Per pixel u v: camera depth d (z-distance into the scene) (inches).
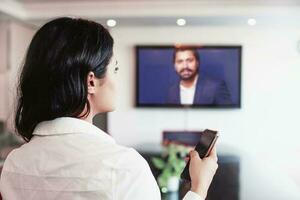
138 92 183.0
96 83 29.0
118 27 184.1
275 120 179.8
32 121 29.3
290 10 159.3
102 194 25.5
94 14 167.3
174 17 165.6
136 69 183.2
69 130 28.2
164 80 182.1
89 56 28.0
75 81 27.7
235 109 181.0
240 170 108.7
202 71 180.2
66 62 27.5
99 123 173.9
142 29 184.1
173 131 176.6
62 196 26.3
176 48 181.0
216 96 180.2
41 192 27.1
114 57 30.5
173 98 182.1
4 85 184.2
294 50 178.4
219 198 80.4
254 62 180.4
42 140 28.7
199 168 32.3
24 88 29.1
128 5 164.9
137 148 164.6
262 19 167.6
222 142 180.7
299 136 177.8
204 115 183.5
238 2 158.6
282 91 179.3
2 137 148.4
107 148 27.3
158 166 100.9
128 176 26.0
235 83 179.3
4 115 176.7
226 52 179.5
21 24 182.7
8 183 28.9
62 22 29.2
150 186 26.5
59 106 28.0
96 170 26.0
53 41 28.0
